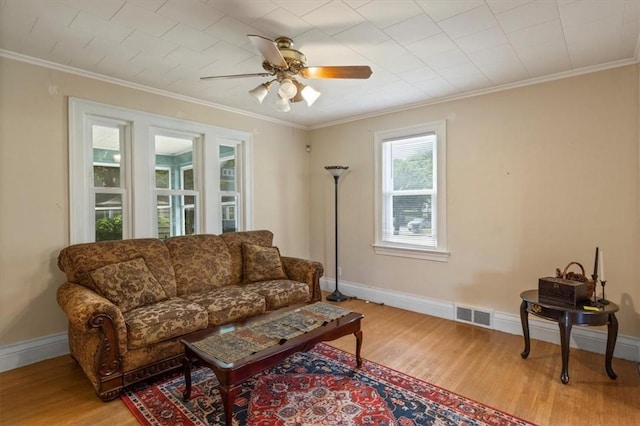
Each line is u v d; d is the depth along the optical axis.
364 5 2.00
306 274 3.65
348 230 4.73
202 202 3.97
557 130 3.09
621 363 2.72
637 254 2.75
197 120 3.87
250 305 2.94
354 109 4.21
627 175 2.78
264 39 1.85
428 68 2.95
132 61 2.82
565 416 2.06
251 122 4.42
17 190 2.72
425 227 4.04
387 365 2.71
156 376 2.51
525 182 3.27
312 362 2.77
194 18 2.15
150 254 3.07
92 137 3.19
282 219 4.82
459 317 3.71
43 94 2.83
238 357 1.92
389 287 4.33
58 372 2.62
